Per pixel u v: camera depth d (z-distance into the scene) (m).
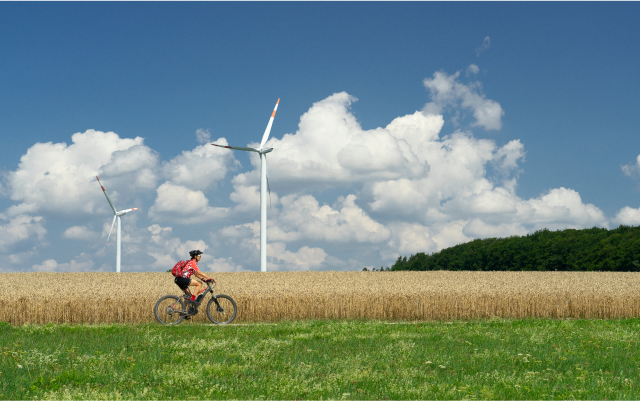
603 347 10.22
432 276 31.89
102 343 10.42
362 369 7.84
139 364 8.02
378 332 12.89
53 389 6.50
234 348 9.94
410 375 7.45
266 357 8.75
